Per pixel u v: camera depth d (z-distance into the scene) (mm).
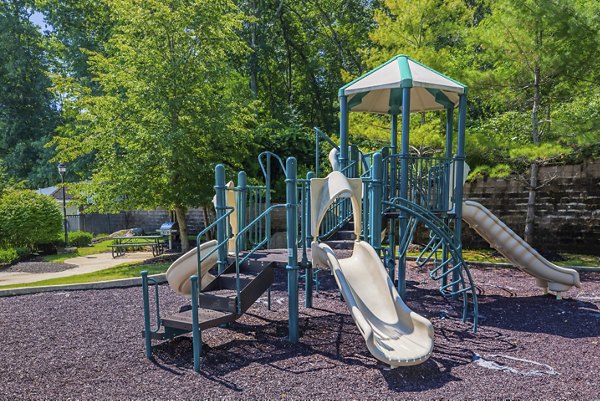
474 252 12023
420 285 8422
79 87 12078
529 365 4375
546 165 11570
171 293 7766
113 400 3615
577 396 3633
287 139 15789
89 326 5801
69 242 17594
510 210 12180
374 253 5355
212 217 16391
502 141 10188
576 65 9555
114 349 4895
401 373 4125
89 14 21656
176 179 12008
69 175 29328
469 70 10953
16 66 32875
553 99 10875
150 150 11586
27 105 33156
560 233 11305
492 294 7668
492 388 3799
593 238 10773
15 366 4414
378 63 12320
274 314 6375
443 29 12008
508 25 9664
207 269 5621
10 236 14656
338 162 7324
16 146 31859
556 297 7355
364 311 4836
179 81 11492
